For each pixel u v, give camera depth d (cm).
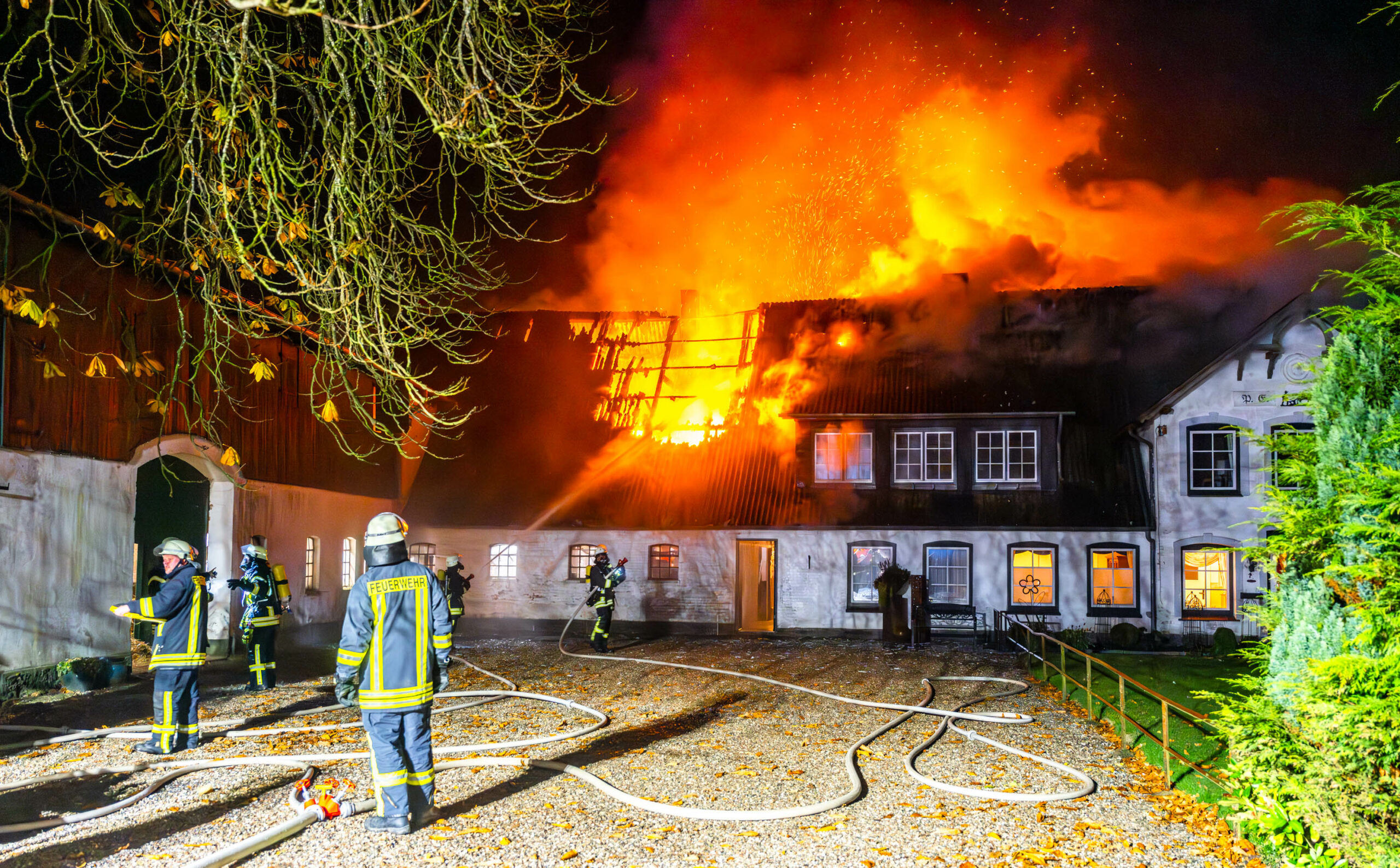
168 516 1698
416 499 2562
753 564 2591
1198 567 2172
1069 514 2231
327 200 885
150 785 758
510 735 997
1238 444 2169
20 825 644
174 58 901
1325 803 557
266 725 1039
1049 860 616
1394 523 545
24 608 1227
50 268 1262
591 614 2428
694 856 615
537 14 850
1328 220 607
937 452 2384
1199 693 682
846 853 625
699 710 1176
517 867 588
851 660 1802
